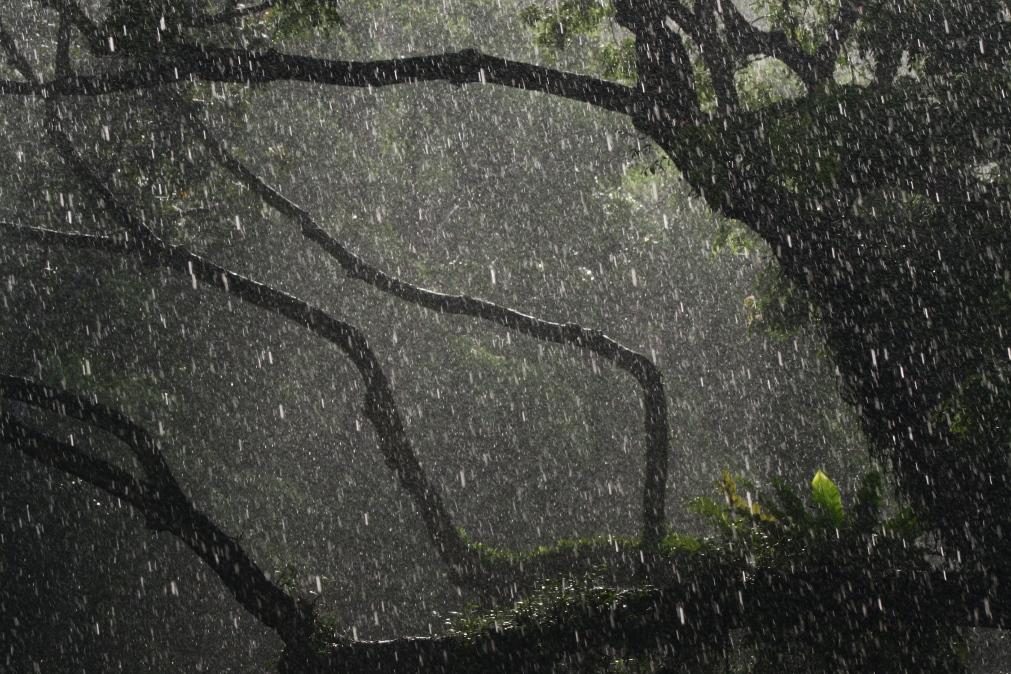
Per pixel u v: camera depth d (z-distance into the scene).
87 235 15.52
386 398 16.62
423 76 12.39
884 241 14.18
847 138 12.56
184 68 12.54
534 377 31.19
